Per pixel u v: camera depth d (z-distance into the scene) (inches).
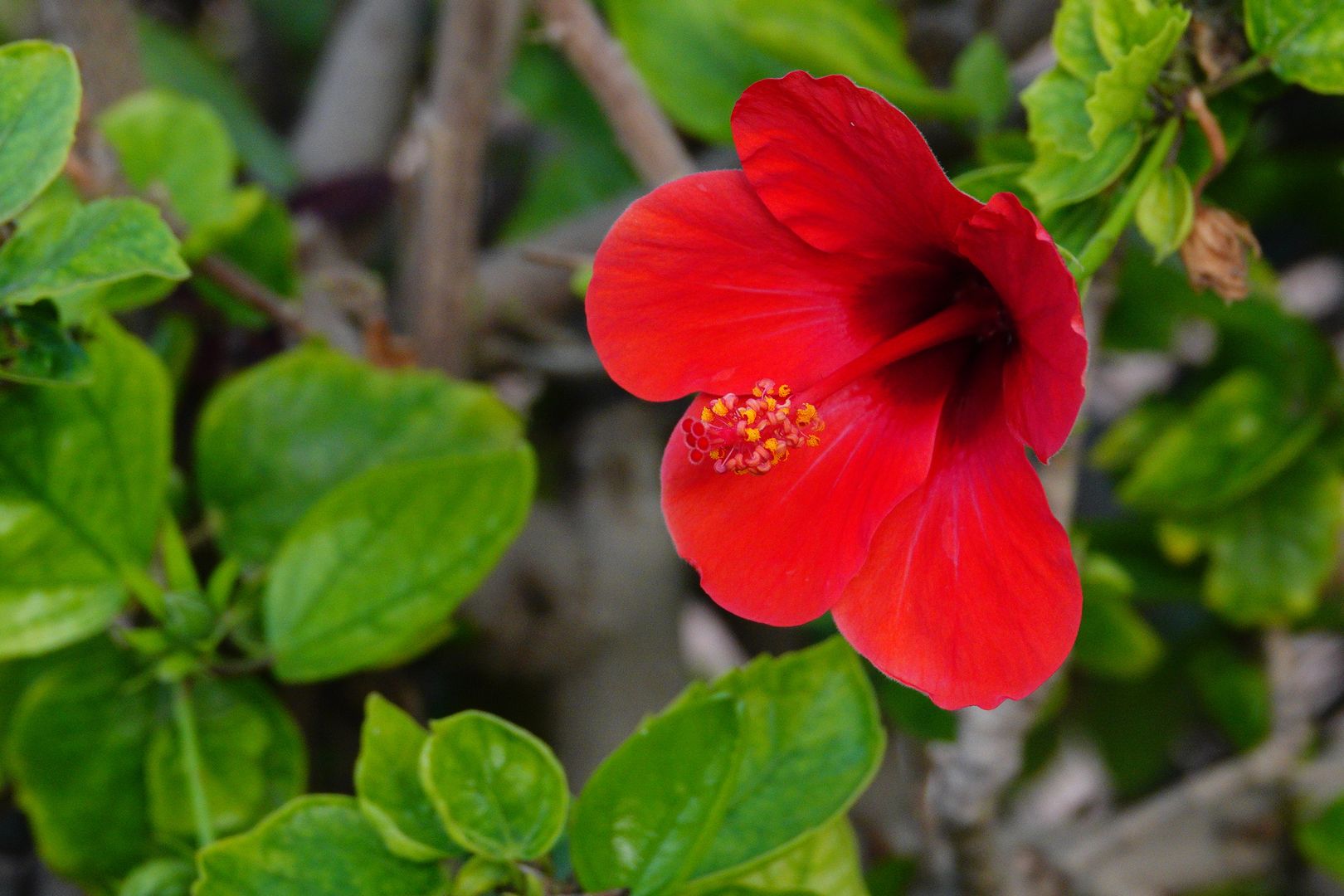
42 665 35.7
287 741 34.9
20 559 33.9
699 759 32.4
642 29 37.5
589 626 40.6
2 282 32.1
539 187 45.6
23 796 34.6
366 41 43.5
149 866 33.8
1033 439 31.3
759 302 32.2
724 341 32.1
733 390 32.1
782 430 31.5
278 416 35.8
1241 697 41.2
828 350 32.3
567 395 43.2
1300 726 40.4
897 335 32.5
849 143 31.3
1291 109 39.4
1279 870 40.9
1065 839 41.1
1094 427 44.4
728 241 31.9
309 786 37.9
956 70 36.9
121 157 37.0
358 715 38.1
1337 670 46.8
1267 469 38.1
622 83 36.6
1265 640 40.7
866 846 42.4
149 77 41.7
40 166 31.9
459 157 37.8
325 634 34.2
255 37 50.8
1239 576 38.9
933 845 38.7
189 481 38.1
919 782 41.1
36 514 34.0
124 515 34.2
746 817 32.9
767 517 32.1
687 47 37.6
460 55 37.3
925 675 31.7
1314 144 39.9
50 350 32.4
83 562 34.2
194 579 34.6
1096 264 32.0
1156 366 46.8
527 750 32.2
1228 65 32.8
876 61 36.4
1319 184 41.2
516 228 45.2
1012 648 31.4
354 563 34.3
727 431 31.5
